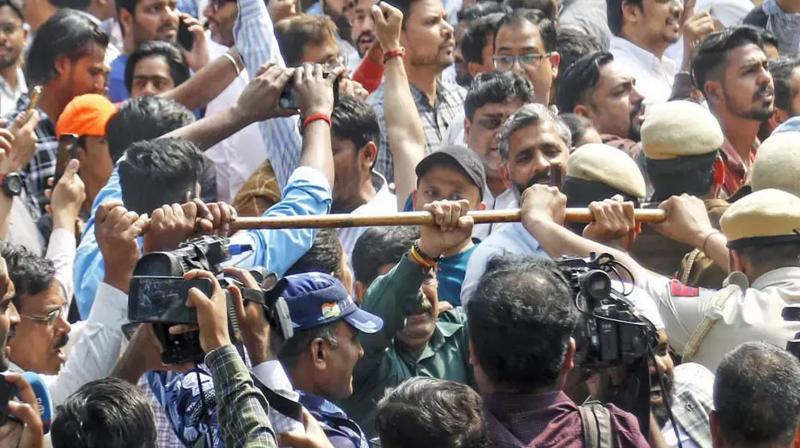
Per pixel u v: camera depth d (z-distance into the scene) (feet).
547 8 63.82
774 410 27.78
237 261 34.88
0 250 36.42
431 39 54.70
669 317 35.53
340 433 30.30
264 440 25.81
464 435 25.30
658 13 62.23
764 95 53.06
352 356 31.71
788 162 40.32
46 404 31.30
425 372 35.76
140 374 30.01
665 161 41.14
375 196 46.29
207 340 26.58
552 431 26.58
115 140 45.39
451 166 43.27
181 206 33.55
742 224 36.04
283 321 28.48
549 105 58.08
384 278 34.71
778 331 34.40
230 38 62.18
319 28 54.34
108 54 62.03
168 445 29.76
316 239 36.86
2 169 43.50
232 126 39.29
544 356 26.78
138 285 27.12
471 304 27.32
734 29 53.36
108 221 32.96
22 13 59.52
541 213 36.58
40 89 46.29
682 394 32.07
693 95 57.82
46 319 36.50
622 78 54.65
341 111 45.24
